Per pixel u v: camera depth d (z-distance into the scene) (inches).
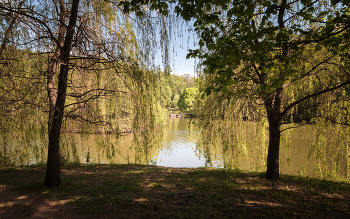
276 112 289.9
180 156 714.8
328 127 327.0
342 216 171.9
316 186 252.4
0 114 287.0
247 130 384.2
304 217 170.2
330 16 214.2
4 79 261.4
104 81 328.2
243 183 265.6
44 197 215.8
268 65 199.5
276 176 292.7
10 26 227.6
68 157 402.6
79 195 220.4
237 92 284.0
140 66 299.3
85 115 334.3
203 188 243.1
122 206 192.1
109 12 289.7
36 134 370.3
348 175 327.9
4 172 322.3
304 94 337.1
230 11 160.7
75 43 248.5
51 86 323.6
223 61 170.9
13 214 182.2
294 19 266.5
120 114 335.9
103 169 355.9
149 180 280.2
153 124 342.6
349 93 307.3
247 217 170.4
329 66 319.6
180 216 171.5
